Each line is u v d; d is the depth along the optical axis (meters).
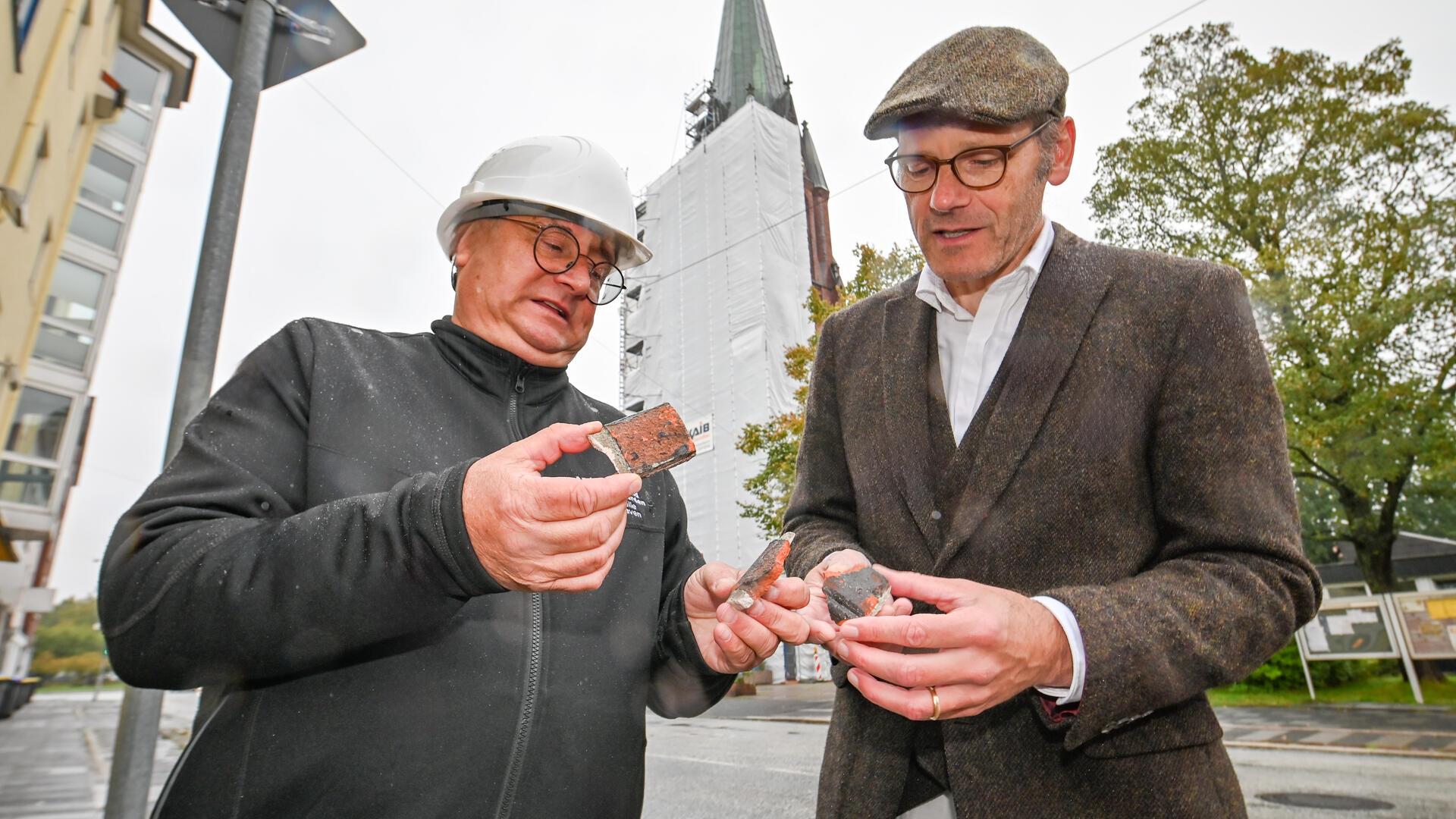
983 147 1.26
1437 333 11.70
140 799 2.42
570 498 0.80
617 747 1.25
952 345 1.49
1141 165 13.66
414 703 1.06
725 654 1.33
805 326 23.27
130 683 0.99
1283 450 1.17
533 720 1.14
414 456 1.21
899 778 1.25
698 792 6.40
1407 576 18.89
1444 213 11.39
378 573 0.85
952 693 0.92
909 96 1.28
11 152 6.84
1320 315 11.70
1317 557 18.89
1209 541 1.12
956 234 1.33
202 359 2.66
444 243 1.57
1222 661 0.99
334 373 1.23
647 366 26.48
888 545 1.38
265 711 1.04
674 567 1.68
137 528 1.00
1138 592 1.04
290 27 3.01
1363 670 11.87
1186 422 1.16
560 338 1.46
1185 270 1.27
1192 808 1.06
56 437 17.55
